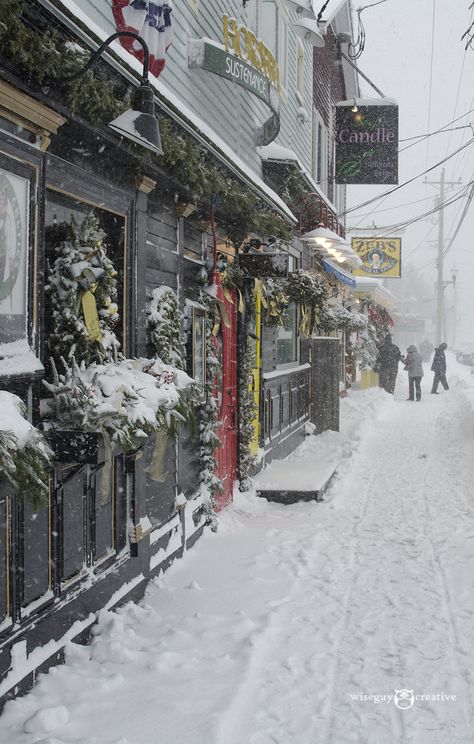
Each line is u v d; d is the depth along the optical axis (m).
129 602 5.06
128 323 5.20
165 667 4.14
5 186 3.59
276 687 4.02
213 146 5.66
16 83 3.50
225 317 7.34
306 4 8.60
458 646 4.57
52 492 4.05
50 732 3.46
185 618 4.88
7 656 3.64
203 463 7.15
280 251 9.61
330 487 9.62
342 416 16.78
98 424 3.99
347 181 15.92
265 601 5.28
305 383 13.69
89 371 4.28
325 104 17.47
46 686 3.85
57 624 4.13
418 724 3.67
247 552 6.51
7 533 3.60
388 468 11.05
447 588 5.61
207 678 4.04
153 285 5.79
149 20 5.73
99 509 4.71
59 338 4.25
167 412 4.73
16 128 3.64
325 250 14.28
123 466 5.07
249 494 8.73
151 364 4.98
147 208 5.64
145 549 5.43
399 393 24.89
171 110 4.83
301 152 14.06
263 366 10.10
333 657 4.41
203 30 7.73
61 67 3.60
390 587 5.64
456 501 8.79
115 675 3.97
